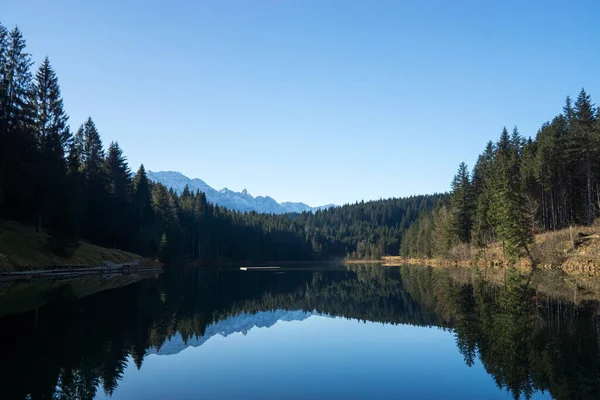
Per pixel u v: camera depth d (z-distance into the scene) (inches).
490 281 1545.3
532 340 595.5
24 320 735.7
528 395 385.4
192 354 561.9
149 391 398.6
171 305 1058.7
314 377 451.2
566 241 1872.5
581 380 422.3
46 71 2085.4
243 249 5487.2
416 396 389.1
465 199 2910.9
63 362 488.4
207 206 5378.9
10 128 1631.4
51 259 1726.1
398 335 705.0
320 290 1683.1
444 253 3147.1
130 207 2930.6
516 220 2042.3
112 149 3085.6
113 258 2329.0
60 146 2106.3
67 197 1919.3
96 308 904.3
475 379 438.6
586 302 925.2
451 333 689.0
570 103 2534.5
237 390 406.3
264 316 965.2
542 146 2436.0
